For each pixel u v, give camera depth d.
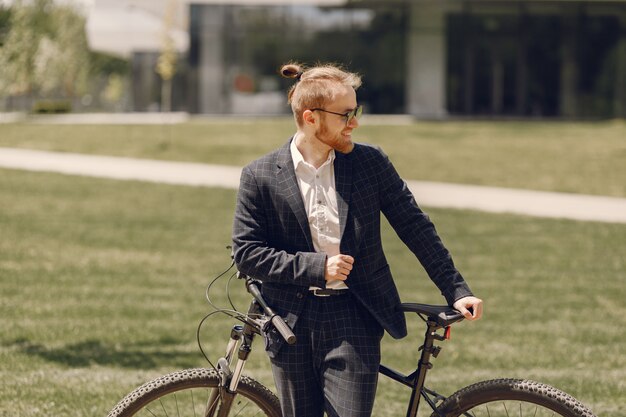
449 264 3.37
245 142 28.56
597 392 5.96
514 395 3.25
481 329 7.95
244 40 43.28
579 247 12.34
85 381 5.94
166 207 15.69
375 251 3.37
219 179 19.75
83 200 16.34
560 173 21.33
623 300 9.23
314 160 3.39
